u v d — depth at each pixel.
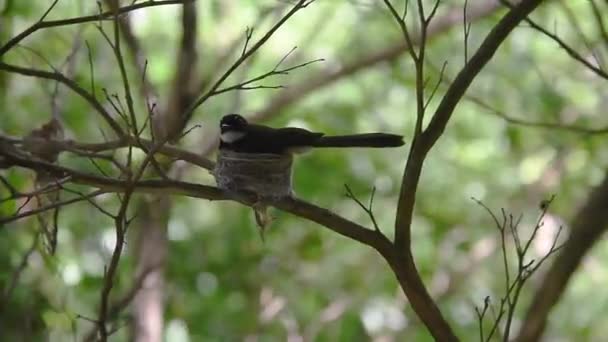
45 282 10.30
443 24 13.42
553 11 14.25
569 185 15.04
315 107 15.05
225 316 13.91
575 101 15.09
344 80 15.31
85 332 11.81
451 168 15.98
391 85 15.43
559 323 15.79
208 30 14.84
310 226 14.41
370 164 14.94
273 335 14.23
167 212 11.55
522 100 14.84
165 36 14.94
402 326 14.66
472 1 14.02
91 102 6.14
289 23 15.19
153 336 11.30
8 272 9.73
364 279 14.81
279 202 6.44
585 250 9.52
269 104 13.73
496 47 6.01
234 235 14.12
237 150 6.87
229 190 6.46
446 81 11.12
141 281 9.84
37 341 9.83
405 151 15.30
